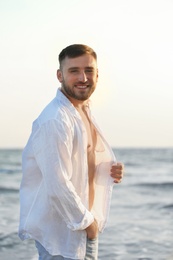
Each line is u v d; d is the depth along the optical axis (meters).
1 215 16.52
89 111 3.18
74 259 2.84
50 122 2.75
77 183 2.85
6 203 21.05
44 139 2.75
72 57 2.91
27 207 2.90
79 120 2.87
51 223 2.85
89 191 3.14
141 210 18.77
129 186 30.19
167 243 10.91
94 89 3.00
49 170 2.72
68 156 2.75
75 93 2.93
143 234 12.34
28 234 2.89
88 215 2.79
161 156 78.00
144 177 37.34
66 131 2.75
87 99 3.07
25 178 2.93
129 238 11.59
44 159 2.74
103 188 3.21
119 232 12.59
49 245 2.84
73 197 2.73
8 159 63.03
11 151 96.06
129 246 10.54
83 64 2.91
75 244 2.85
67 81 2.94
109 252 9.88
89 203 3.15
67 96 2.99
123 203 21.38
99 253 9.79
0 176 36.47
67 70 2.93
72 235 2.85
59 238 2.85
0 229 12.88
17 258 9.18
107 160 3.21
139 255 9.63
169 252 9.88
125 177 37.25
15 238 11.23
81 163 2.86
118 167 3.21
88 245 2.92
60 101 2.87
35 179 2.91
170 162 58.91
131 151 104.81
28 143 2.92
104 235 12.01
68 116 2.82
